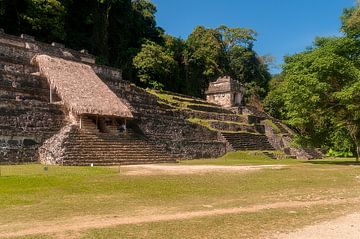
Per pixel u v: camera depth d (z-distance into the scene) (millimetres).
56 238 7734
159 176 17203
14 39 32688
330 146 45031
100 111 25844
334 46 25359
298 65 25797
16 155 21469
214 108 47531
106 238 7738
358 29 25547
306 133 27234
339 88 24484
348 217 9703
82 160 21922
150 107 35719
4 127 21438
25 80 26656
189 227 8664
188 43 71250
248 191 14266
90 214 10188
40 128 23812
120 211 10609
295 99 24562
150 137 29922
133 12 64438
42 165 20406
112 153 24062
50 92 26969
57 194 13062
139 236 7883
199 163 26109
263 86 79125
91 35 55656
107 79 33969
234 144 38594
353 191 14188
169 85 61656
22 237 7773
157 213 10352
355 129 28391
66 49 36750
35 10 44094
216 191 14195
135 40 63875
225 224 8969
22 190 13359
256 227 8664
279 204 11703
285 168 21781
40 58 29422
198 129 36844
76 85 27891
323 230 8352
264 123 49094
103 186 14562
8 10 44688
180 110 40500
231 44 80312
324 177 17922
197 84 68438
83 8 55156
